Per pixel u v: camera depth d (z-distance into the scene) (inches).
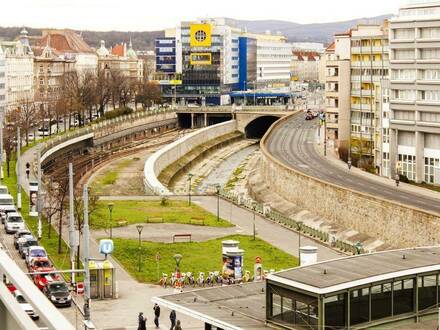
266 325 3548.2
